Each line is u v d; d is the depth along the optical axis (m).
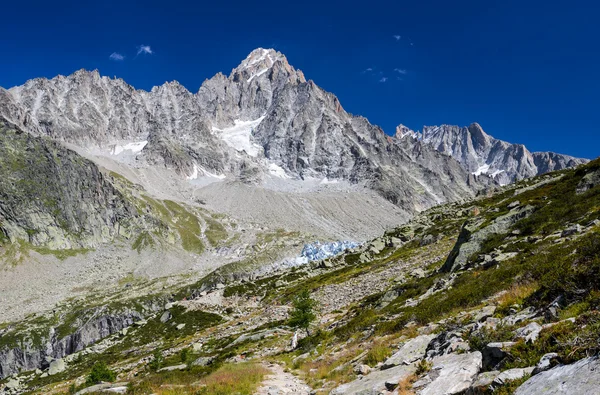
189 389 22.98
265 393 21.06
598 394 6.32
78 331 150.12
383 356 20.28
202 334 74.06
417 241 93.50
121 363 66.25
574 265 15.98
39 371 82.19
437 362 13.77
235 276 192.62
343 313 54.03
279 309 78.56
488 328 14.08
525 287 18.97
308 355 32.72
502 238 41.06
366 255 102.06
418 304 31.55
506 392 8.85
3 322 165.12
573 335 9.27
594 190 39.28
